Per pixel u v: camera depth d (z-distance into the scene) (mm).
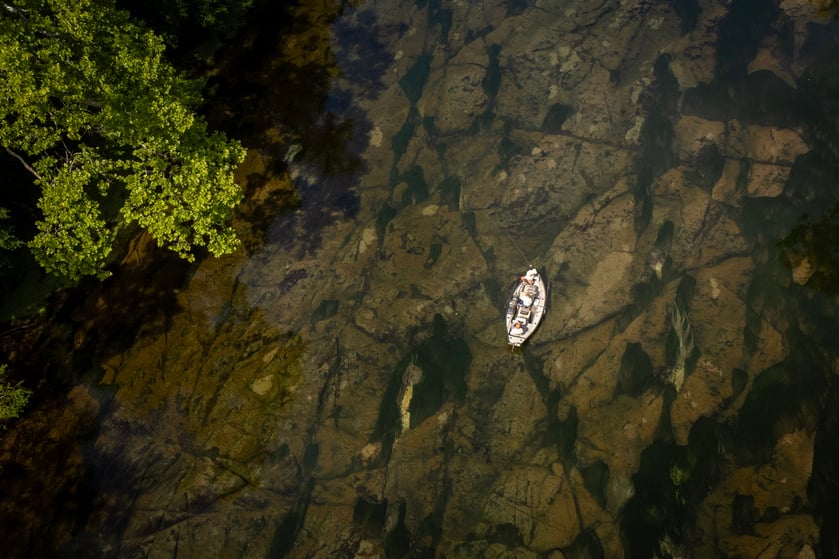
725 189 30797
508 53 37156
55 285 30141
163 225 24328
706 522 22922
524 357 27906
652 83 34500
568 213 31500
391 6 39781
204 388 27844
